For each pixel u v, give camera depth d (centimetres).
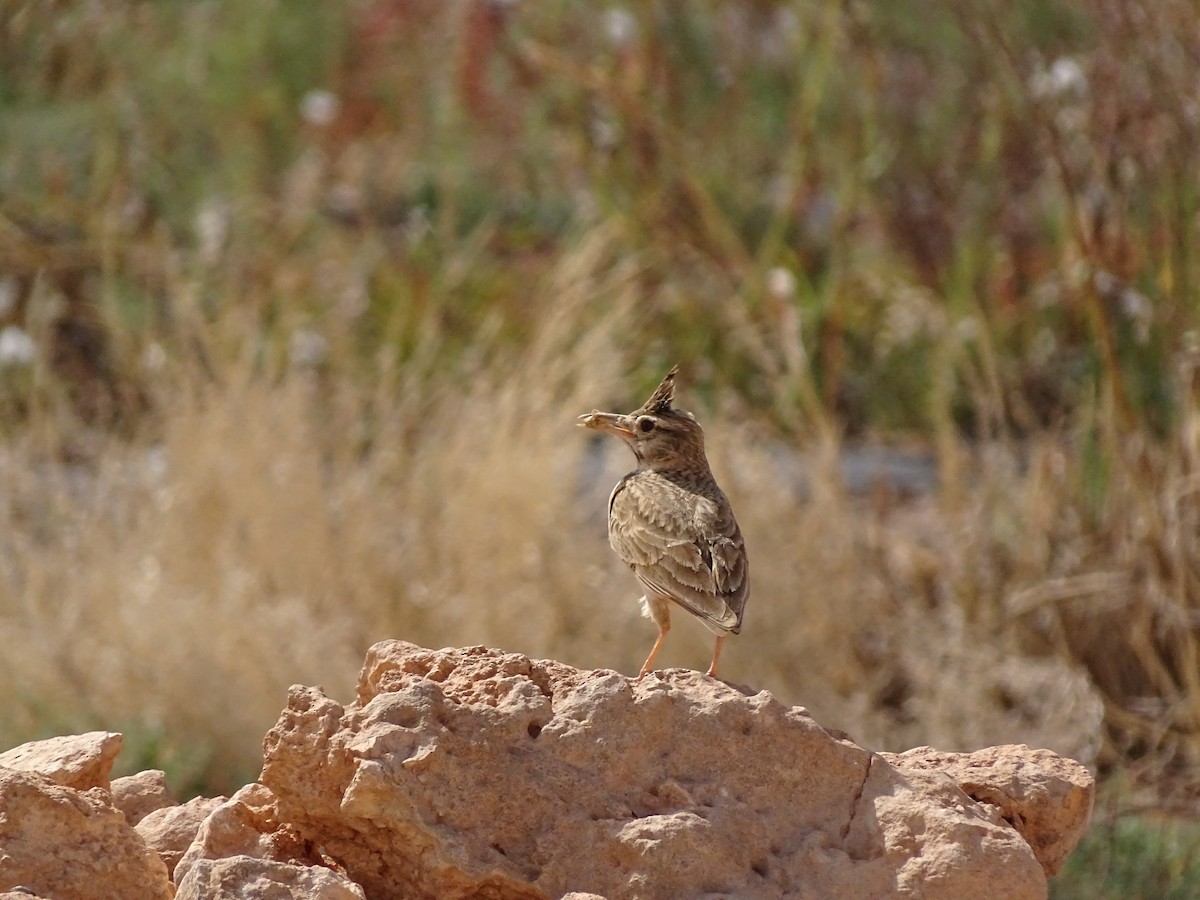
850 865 600
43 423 1593
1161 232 1415
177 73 2311
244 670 1248
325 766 595
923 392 1877
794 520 1417
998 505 1484
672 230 1928
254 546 1370
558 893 584
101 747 679
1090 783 671
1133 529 1378
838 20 1897
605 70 2006
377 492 1414
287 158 2234
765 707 623
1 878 572
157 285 1942
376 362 1769
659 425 900
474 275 1969
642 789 607
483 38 2130
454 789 588
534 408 1434
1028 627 1389
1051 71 1588
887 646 1389
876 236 1989
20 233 1989
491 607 1330
